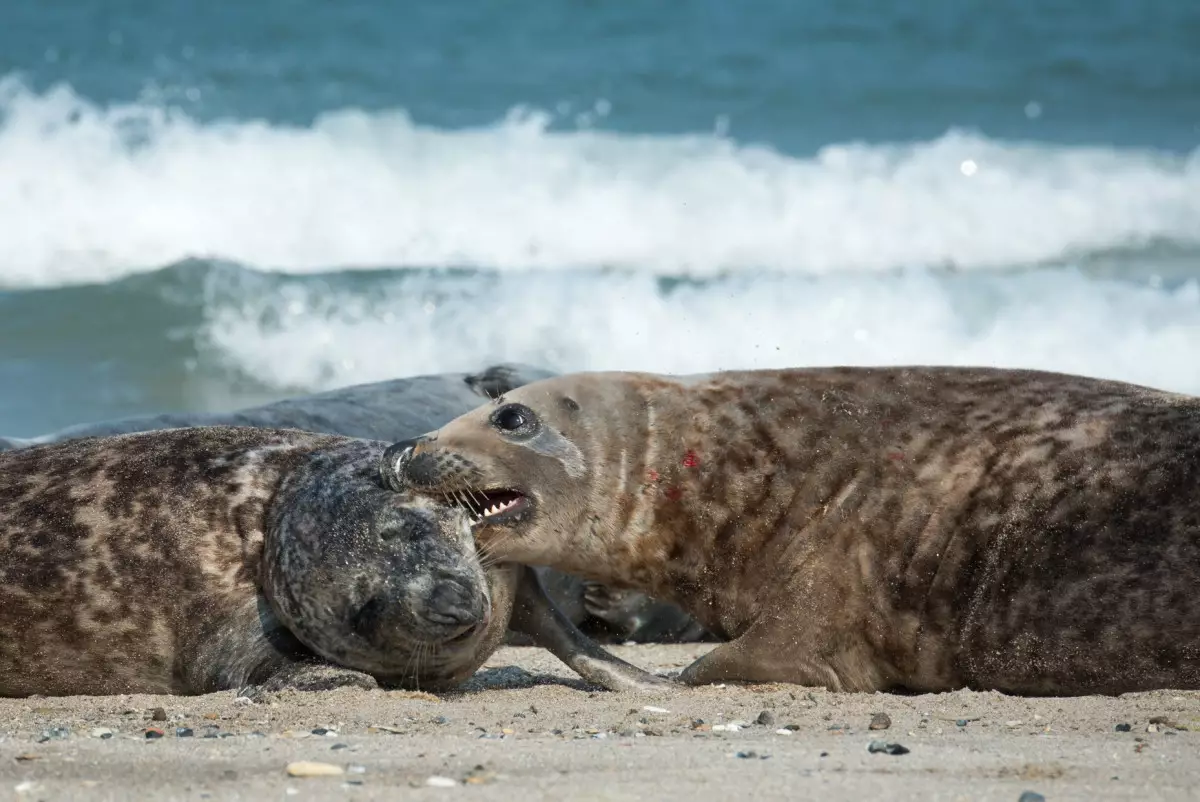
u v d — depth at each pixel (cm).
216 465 2702
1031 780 1780
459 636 2506
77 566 2598
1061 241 7356
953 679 2648
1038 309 6300
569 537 2781
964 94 10125
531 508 2717
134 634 2605
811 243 7231
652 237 7238
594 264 7044
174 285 6397
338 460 2678
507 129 8412
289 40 10869
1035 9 12012
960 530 2628
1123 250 7238
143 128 7694
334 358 6112
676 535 2795
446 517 2577
